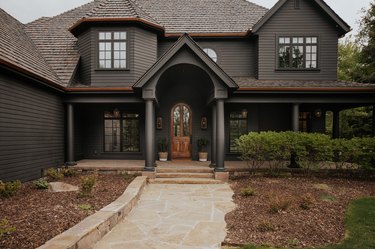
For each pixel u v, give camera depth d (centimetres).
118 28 1039
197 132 1170
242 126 1180
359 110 1898
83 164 984
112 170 916
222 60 1174
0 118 629
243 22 1226
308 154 843
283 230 422
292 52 1105
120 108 1151
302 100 973
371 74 1692
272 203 513
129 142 1166
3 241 327
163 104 1174
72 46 1133
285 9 1102
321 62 1097
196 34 1127
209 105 1104
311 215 485
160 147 1147
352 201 577
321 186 716
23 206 479
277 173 882
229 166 957
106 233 427
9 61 638
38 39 1154
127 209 530
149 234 429
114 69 1039
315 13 1098
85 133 1146
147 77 853
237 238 403
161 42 1175
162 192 723
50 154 882
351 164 886
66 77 970
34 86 784
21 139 715
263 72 1104
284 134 873
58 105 944
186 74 1048
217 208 571
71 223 406
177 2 1375
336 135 1268
